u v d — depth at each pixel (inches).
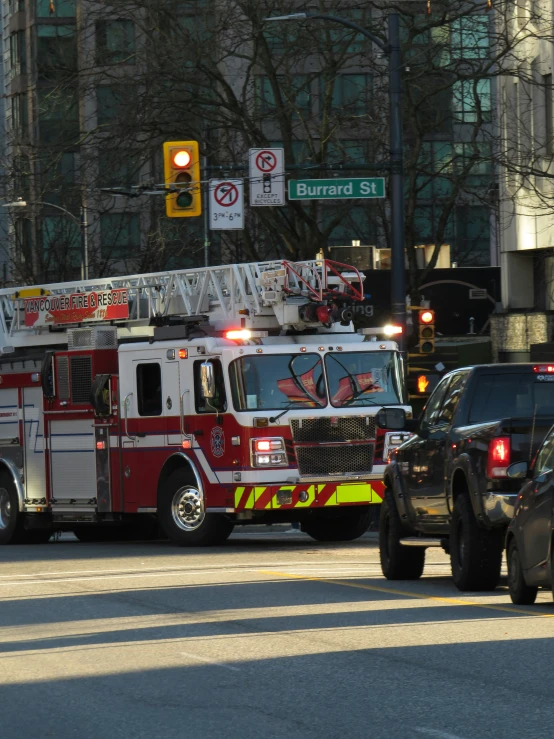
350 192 3339.1
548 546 1558.8
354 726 1031.6
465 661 1286.9
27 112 7544.3
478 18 4510.3
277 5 4377.5
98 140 4313.5
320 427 2780.5
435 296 6530.5
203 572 2262.6
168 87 4269.2
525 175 4084.6
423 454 1980.8
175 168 3272.6
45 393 3149.6
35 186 4534.9
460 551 1875.0
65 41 5334.6
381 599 1796.3
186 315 3053.6
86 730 1055.6
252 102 4877.0
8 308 3521.2
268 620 1611.7
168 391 2881.4
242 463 2738.7
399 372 2896.2
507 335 5078.7
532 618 1560.0
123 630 1566.2
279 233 4584.2
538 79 4591.5
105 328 3056.1
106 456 3029.0
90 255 6289.4
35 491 3221.0
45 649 1444.4
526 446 1755.7
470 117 6481.3
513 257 5054.1
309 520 2915.8
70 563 2554.1
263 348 2778.1
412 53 4840.1
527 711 1059.3
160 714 1101.1
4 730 1064.2
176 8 4372.5
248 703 1132.5
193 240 5526.6
